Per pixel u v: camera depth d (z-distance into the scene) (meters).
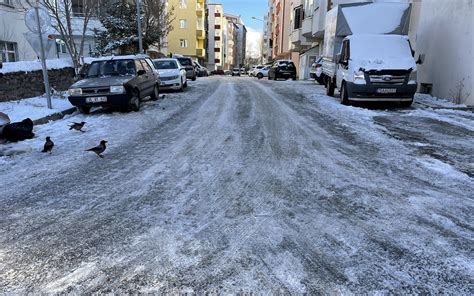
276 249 3.57
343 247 3.60
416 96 14.43
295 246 3.62
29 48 21.31
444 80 13.48
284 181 5.40
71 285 3.05
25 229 4.02
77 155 7.00
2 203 4.73
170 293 2.94
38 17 10.99
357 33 13.98
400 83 11.64
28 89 13.30
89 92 11.38
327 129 9.03
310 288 2.99
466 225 4.04
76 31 26.86
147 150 7.27
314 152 6.95
